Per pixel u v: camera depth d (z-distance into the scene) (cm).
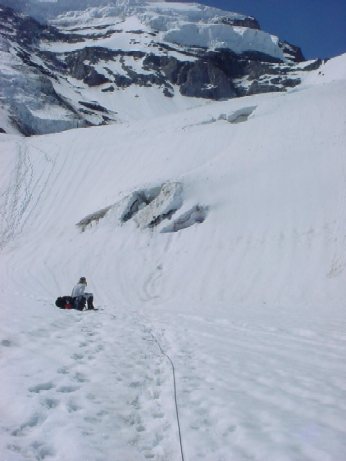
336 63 14962
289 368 675
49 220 3175
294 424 445
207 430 443
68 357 637
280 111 3588
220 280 2119
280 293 1866
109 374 588
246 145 3206
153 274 2320
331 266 1906
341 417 465
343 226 2116
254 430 435
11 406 436
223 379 609
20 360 581
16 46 16662
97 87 16400
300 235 2214
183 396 532
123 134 4116
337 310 1447
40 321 866
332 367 686
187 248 2452
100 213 2911
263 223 2406
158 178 3119
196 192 2783
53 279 2303
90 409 462
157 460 385
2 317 849
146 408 496
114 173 3491
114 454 376
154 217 2700
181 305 1770
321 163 2669
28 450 360
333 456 376
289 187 2589
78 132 4569
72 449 369
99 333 873
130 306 1758
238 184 2775
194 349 812
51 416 427
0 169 4016
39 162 3981
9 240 2978
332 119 3100
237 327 1105
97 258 2528
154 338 909
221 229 2491
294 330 1046
